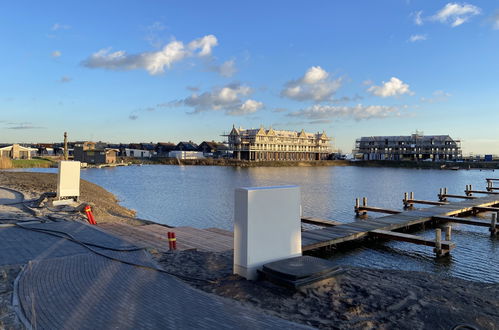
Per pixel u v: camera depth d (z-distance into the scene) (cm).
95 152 10612
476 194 4366
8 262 844
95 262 859
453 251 1722
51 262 850
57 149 12156
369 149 13588
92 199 2539
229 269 868
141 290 677
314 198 3841
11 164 6250
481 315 632
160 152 14500
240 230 793
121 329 507
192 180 6138
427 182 6231
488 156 12169
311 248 1546
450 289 814
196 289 697
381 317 603
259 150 12000
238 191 798
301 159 13538
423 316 611
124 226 1558
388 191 4653
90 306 591
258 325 534
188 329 511
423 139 12394
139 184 5306
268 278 755
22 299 615
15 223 1325
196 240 1403
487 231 2194
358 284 763
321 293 700
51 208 1798
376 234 1786
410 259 1590
